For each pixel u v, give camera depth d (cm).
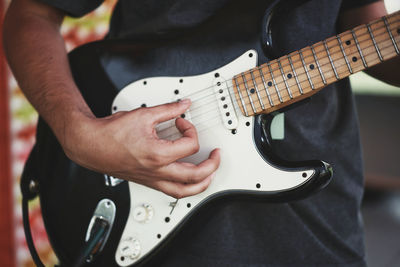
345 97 93
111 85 94
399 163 272
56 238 93
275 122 89
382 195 276
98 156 82
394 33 79
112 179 91
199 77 89
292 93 84
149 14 96
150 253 89
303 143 90
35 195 96
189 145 81
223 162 87
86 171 92
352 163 93
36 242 196
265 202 85
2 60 198
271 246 90
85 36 202
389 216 259
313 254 91
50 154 94
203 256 90
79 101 88
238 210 89
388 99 283
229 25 89
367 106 288
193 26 92
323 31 89
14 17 95
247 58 87
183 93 90
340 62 81
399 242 227
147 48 93
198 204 88
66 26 201
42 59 91
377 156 281
